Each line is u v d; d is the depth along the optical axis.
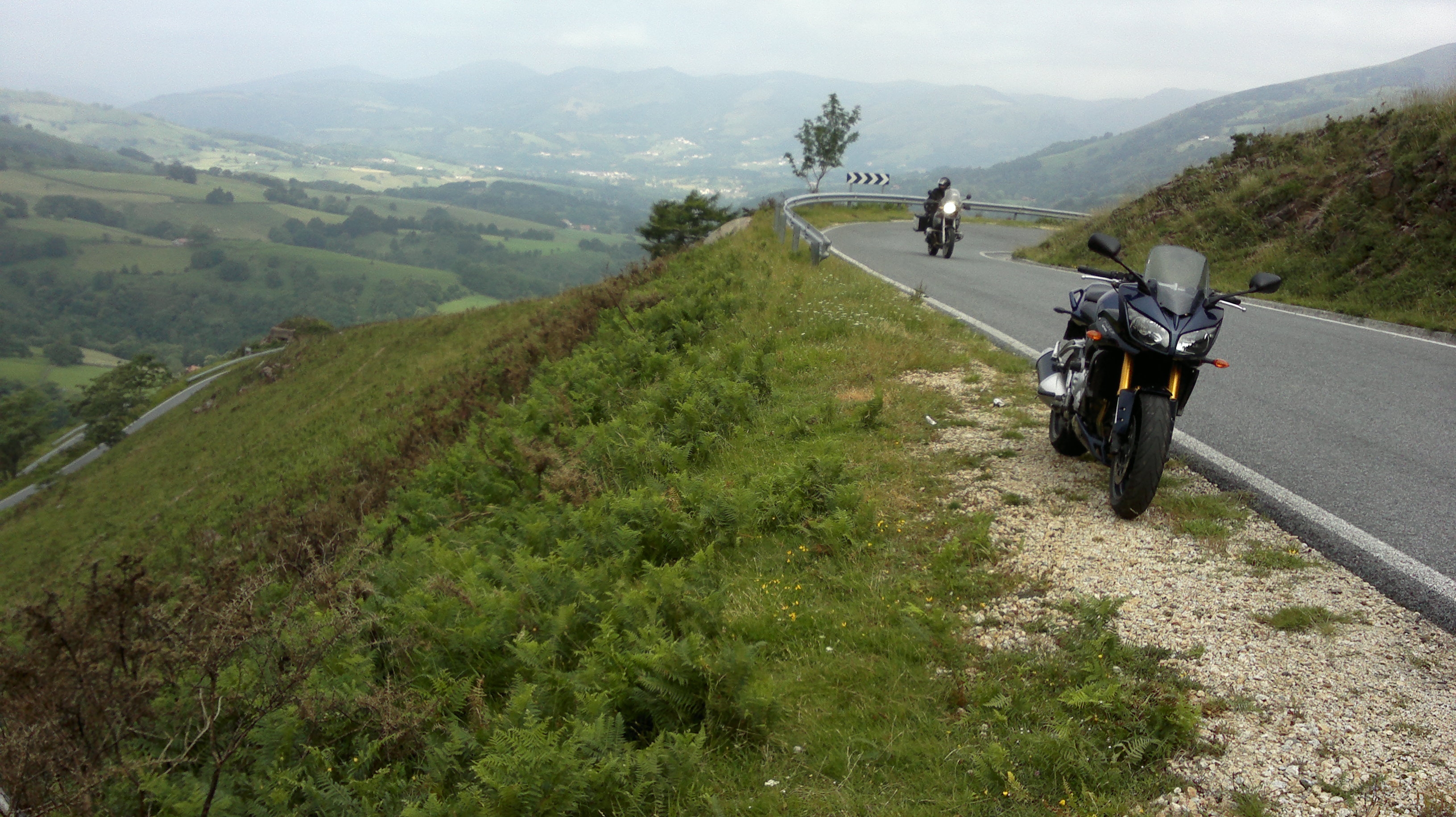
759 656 4.26
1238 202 18.39
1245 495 5.29
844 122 49.34
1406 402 7.46
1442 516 4.89
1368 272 13.58
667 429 8.39
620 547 5.81
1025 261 23.30
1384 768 2.96
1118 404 5.05
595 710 3.72
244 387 71.44
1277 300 14.31
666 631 4.49
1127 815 2.91
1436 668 3.48
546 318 27.00
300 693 4.22
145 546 29.69
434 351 49.19
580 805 3.32
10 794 3.42
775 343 10.45
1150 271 5.31
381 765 4.05
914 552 5.07
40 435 90.31
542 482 8.11
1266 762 3.07
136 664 4.11
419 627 4.92
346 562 6.28
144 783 3.55
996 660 3.88
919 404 7.83
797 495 5.91
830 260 18.47
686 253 24.03
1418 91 16.70
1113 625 4.04
